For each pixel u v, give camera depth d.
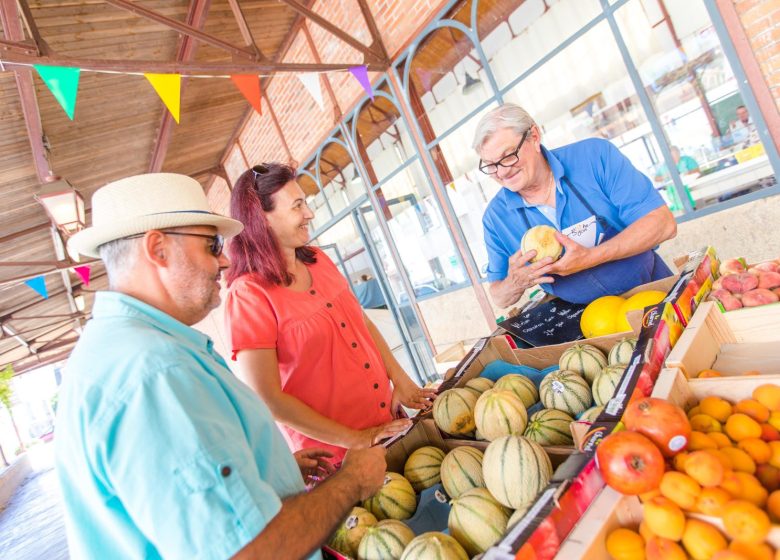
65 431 0.79
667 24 3.24
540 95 4.02
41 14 4.04
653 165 3.61
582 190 1.93
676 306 1.27
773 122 3.01
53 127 5.41
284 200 1.70
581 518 0.77
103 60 2.82
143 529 0.72
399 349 7.12
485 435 1.31
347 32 5.17
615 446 0.78
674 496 0.72
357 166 5.77
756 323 1.27
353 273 7.04
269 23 5.56
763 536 0.65
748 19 2.94
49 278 9.80
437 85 4.69
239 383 1.01
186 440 0.73
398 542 1.02
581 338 1.73
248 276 1.69
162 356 0.80
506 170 1.86
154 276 0.99
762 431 0.88
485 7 4.07
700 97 3.24
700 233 3.48
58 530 8.58
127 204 0.99
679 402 1.03
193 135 7.21
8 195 6.19
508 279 1.93
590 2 3.52
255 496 0.75
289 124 6.59
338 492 0.95
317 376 1.71
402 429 1.44
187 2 4.67
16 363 17.03
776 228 3.13
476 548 1.00
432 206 5.24
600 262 1.76
